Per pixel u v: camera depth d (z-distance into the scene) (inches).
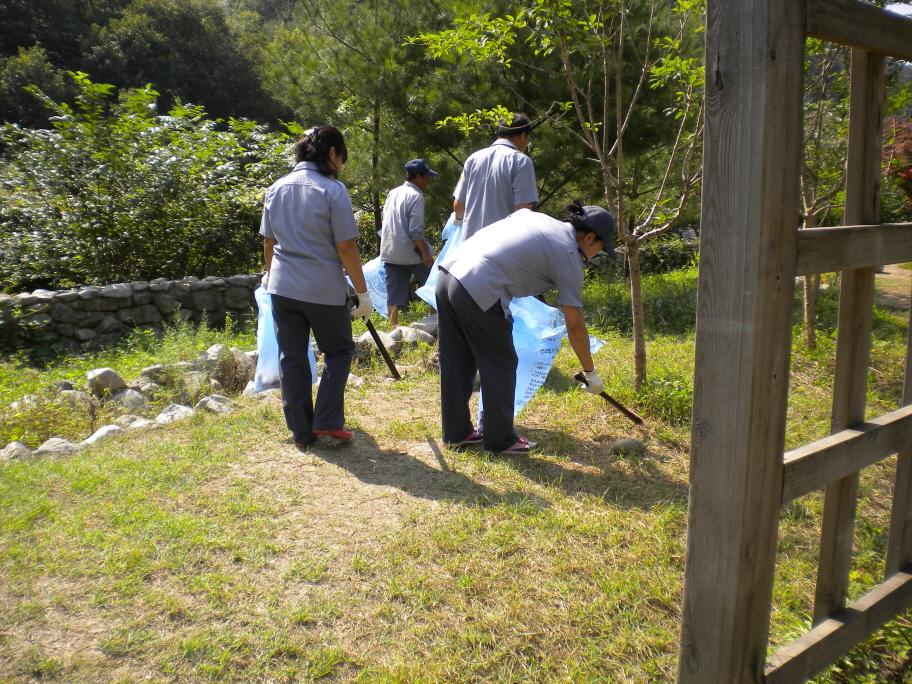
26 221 336.5
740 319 60.4
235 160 380.8
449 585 99.5
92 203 325.1
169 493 122.7
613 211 169.2
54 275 326.6
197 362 196.5
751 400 60.8
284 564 103.3
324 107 388.8
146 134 336.8
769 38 55.6
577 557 107.0
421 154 360.2
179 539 108.0
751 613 65.9
